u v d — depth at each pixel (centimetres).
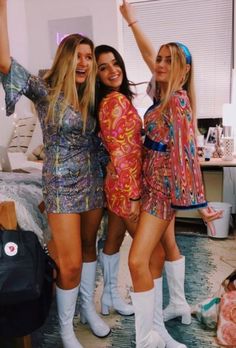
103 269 210
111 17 388
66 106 154
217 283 246
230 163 327
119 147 150
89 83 161
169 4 389
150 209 154
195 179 147
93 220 178
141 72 409
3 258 145
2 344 178
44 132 162
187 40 393
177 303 200
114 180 161
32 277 144
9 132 377
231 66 387
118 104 150
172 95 145
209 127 391
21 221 172
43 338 193
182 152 143
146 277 157
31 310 154
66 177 160
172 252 194
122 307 212
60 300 171
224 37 383
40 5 402
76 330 200
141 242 154
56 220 162
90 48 160
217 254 297
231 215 358
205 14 382
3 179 217
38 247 157
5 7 140
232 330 181
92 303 198
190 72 155
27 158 347
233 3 372
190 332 194
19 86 148
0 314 150
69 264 165
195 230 358
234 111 367
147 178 155
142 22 401
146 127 155
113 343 188
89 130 162
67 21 400
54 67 158
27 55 417
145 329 161
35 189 204
